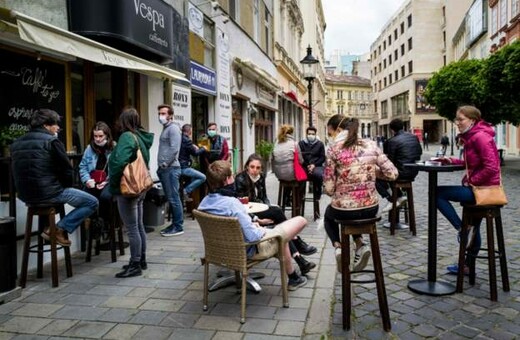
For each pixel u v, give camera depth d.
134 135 4.91
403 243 6.66
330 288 4.61
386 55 75.19
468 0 55.66
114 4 6.02
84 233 6.14
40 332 3.64
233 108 14.40
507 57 16.31
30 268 5.29
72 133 6.53
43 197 4.63
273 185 14.24
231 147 12.98
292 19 26.64
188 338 3.52
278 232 4.13
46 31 4.44
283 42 23.80
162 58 8.00
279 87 20.12
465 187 4.53
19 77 5.47
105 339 3.52
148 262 5.56
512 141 30.12
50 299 4.35
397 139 7.14
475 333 3.64
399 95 68.00
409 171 7.05
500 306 4.18
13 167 4.61
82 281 4.88
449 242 6.62
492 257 4.30
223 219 3.78
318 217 8.39
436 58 60.47
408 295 4.50
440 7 59.88
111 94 7.66
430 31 60.25
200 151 8.59
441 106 26.91
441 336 3.60
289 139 7.78
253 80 16.23
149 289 4.62
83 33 5.86
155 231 7.30
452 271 5.14
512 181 14.50
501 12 31.17
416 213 9.19
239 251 3.81
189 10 9.80
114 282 4.84
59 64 6.16
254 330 3.65
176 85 8.96
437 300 4.35
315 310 4.05
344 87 97.50
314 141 8.40
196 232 7.21
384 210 7.51
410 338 3.58
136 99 8.07
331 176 3.95
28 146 4.59
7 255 4.32
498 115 20.44
